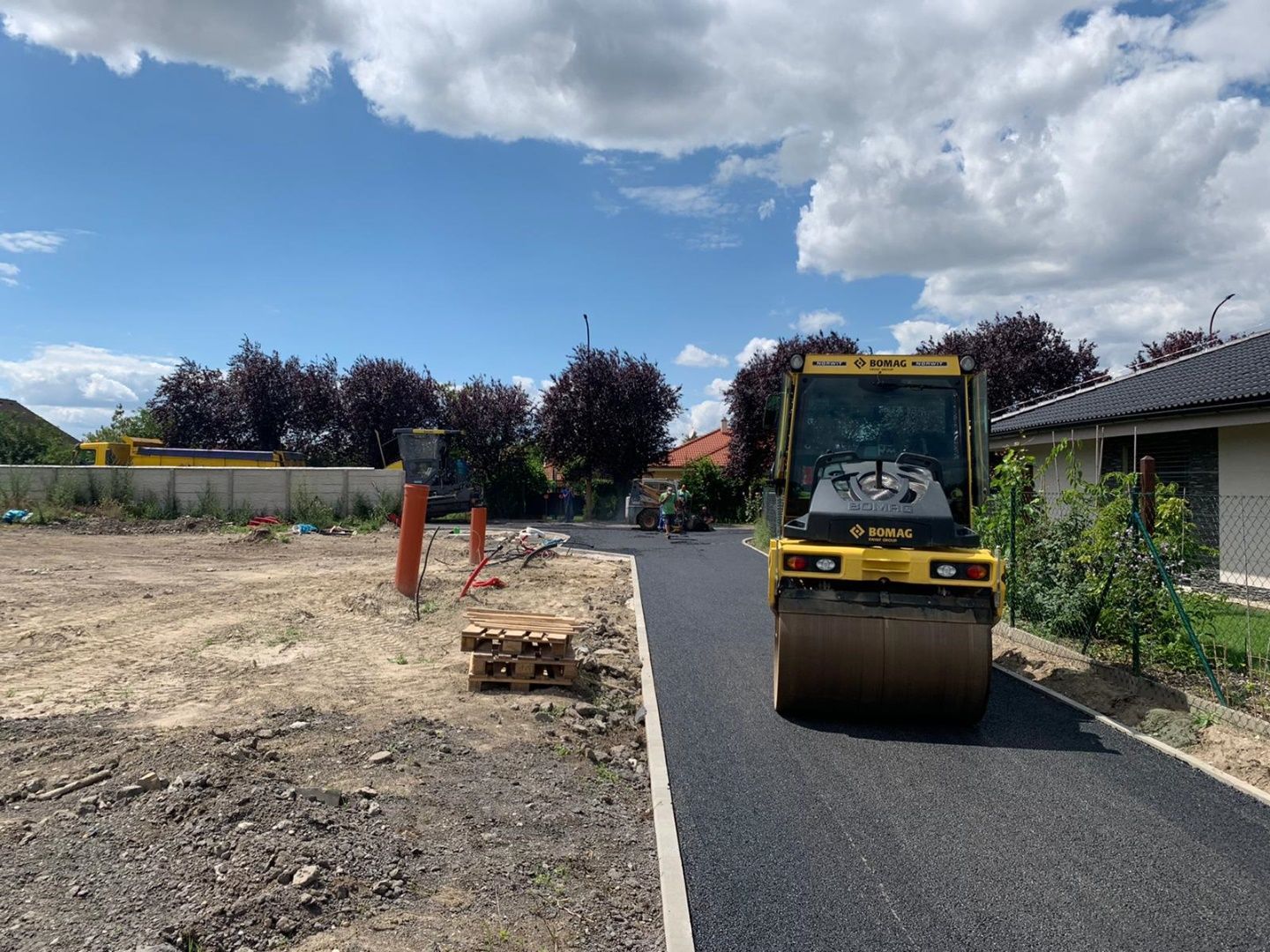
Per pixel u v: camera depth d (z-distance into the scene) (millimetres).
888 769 6066
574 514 41344
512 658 7574
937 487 7352
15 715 6582
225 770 5102
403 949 3641
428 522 32344
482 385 41531
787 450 8438
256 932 3621
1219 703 7059
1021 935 3988
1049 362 36188
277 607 11508
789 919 4094
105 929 3537
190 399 44094
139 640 9430
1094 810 5391
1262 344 15391
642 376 39438
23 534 21922
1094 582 8898
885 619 6840
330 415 43781
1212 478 13367
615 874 4547
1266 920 4141
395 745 6004
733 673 8664
